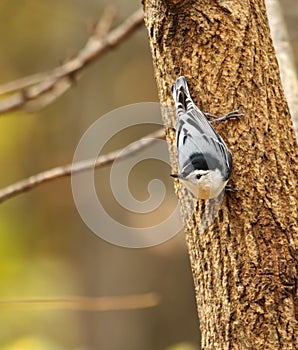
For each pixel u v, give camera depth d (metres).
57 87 3.91
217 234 3.16
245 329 3.14
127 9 5.88
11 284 6.11
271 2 3.60
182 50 3.18
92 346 5.61
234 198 3.16
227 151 3.16
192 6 3.17
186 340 5.46
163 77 3.20
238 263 3.15
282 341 3.14
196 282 3.19
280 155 3.18
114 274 5.51
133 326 5.51
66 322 5.77
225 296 3.15
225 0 3.18
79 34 6.26
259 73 3.18
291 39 5.45
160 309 5.48
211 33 3.17
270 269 3.15
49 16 6.35
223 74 3.17
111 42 3.88
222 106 3.17
